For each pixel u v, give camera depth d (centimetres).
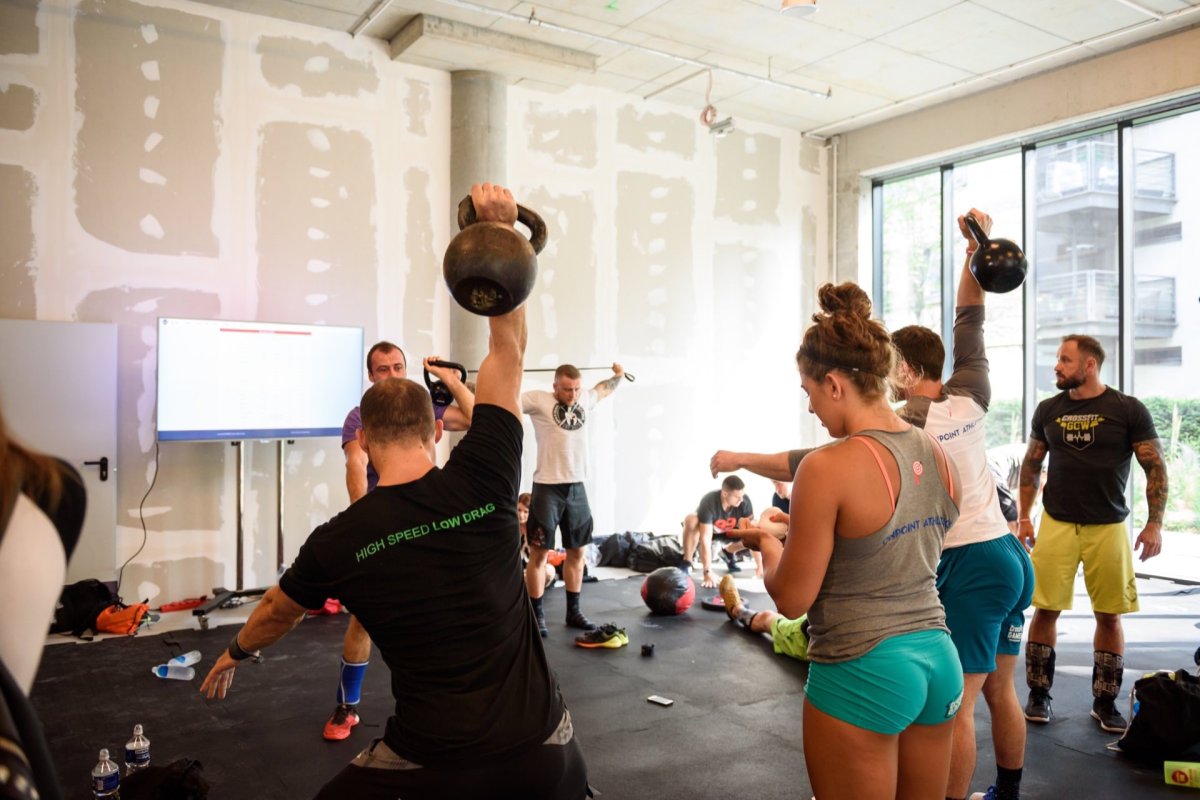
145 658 444
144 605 504
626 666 433
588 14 591
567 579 517
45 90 517
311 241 602
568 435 504
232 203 574
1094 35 627
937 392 243
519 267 140
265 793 287
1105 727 345
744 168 818
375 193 626
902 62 678
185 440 529
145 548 547
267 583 588
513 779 147
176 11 554
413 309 641
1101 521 346
